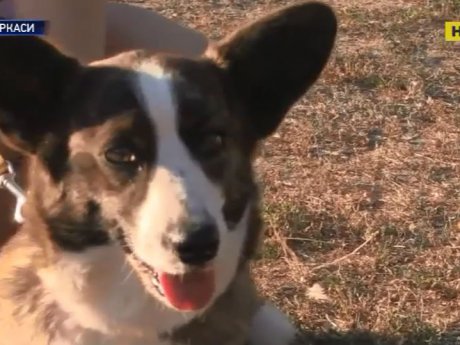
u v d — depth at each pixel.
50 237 0.81
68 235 0.80
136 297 0.81
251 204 0.83
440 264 1.13
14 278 0.85
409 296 1.09
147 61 0.81
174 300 0.78
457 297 1.09
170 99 0.77
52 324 0.84
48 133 0.81
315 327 1.05
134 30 1.18
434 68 1.62
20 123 0.82
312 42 0.87
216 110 0.79
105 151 0.77
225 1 1.92
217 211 0.76
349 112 1.48
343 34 1.75
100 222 0.79
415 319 1.04
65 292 0.82
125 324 0.83
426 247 1.17
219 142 0.79
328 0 1.92
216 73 0.83
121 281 0.81
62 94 0.81
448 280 1.11
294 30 0.86
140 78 0.79
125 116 0.77
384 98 1.52
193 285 0.78
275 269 1.13
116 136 0.77
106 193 0.78
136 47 1.17
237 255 0.82
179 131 0.77
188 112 0.77
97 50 1.12
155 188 0.75
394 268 1.13
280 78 0.87
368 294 1.09
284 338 0.98
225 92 0.83
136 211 0.76
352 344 1.02
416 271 1.12
